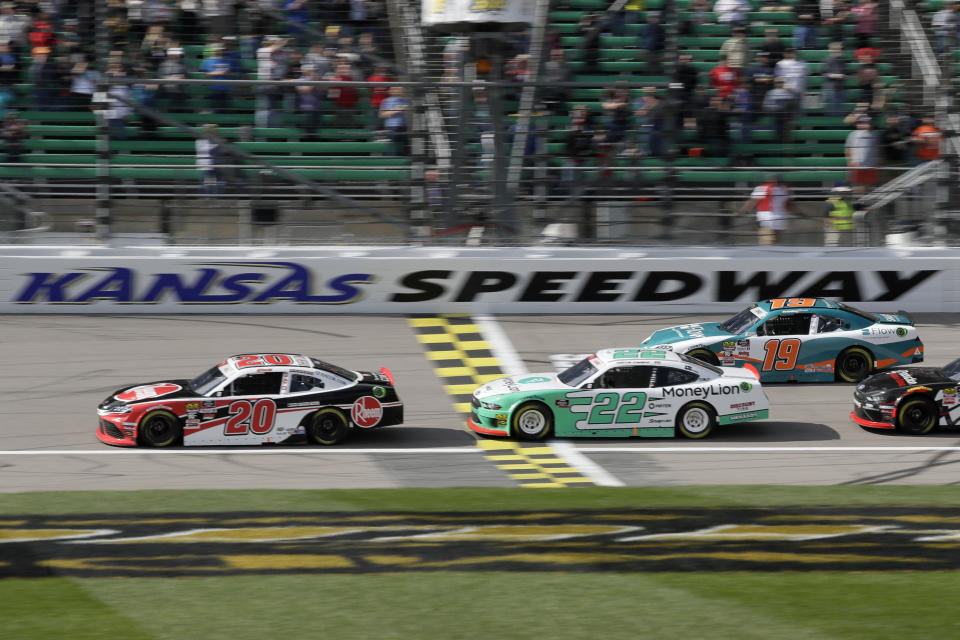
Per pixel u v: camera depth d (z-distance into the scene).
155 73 63.47
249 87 63.78
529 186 62.28
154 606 26.03
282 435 42.47
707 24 70.38
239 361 43.91
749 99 64.56
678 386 43.91
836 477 38.59
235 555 29.64
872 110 65.25
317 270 60.78
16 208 60.09
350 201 61.53
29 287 59.28
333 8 68.00
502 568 28.70
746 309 53.94
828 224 63.59
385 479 38.31
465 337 57.66
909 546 30.67
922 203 63.66
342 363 53.31
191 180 61.34
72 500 34.88
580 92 66.38
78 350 54.06
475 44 60.84
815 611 25.84
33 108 63.41
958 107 63.59
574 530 32.03
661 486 37.31
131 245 60.69
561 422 43.56
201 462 40.09
